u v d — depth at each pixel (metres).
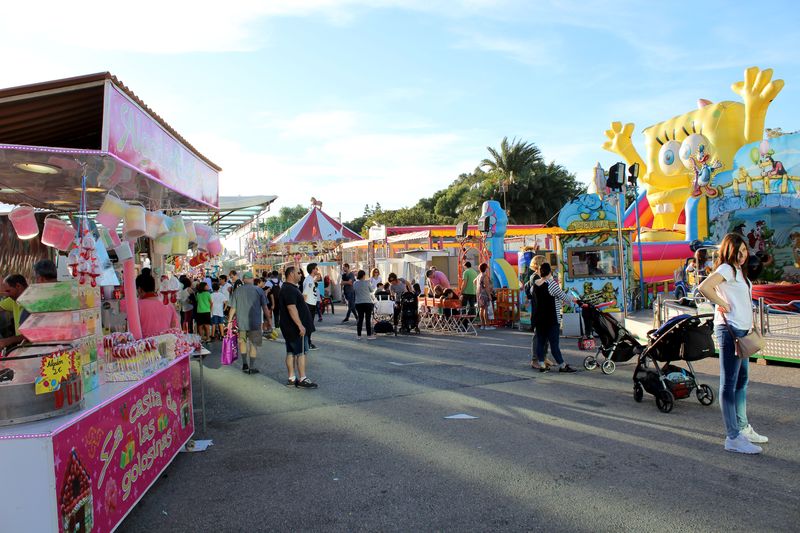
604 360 9.80
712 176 18.77
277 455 5.52
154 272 7.39
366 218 92.31
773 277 19.38
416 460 5.25
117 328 6.30
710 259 15.12
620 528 3.79
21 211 5.06
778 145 16.78
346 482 4.77
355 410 7.16
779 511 3.96
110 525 3.68
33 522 2.95
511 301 16.23
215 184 7.62
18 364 3.18
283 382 9.12
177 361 5.30
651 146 27.25
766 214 19.70
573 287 16.17
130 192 5.89
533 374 9.24
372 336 15.12
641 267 18.14
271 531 3.92
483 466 5.05
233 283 16.09
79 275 4.21
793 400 6.98
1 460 2.93
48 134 5.02
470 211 50.34
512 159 49.78
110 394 3.86
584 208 16.20
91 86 4.16
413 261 19.03
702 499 4.20
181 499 4.52
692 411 6.73
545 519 3.96
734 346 5.15
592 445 5.54
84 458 3.34
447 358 11.12
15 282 5.33
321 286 23.81
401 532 3.84
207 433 6.35
